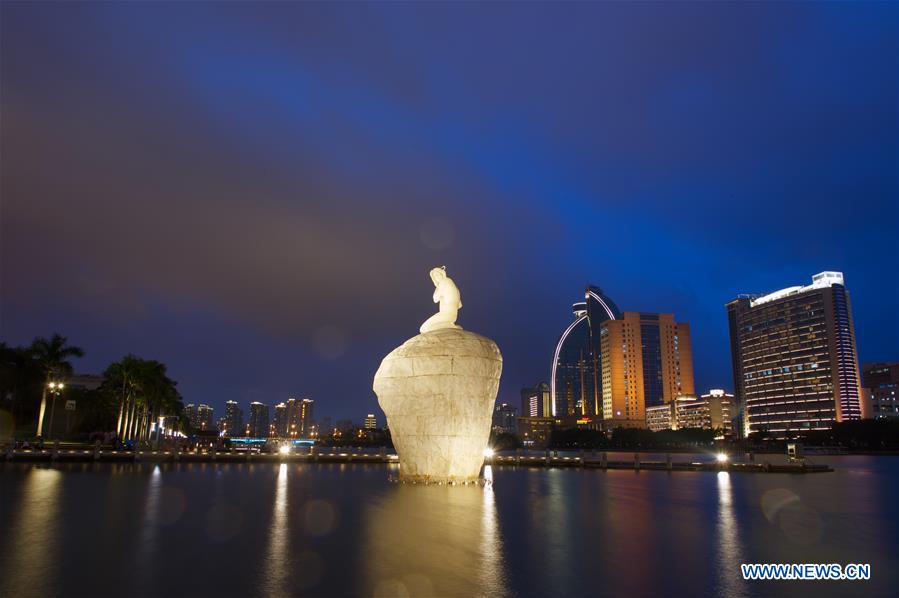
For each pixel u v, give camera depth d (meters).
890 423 157.50
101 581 12.53
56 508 23.19
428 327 38.78
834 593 12.52
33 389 77.56
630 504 27.47
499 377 37.62
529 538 17.91
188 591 11.91
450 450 35.41
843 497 32.78
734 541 17.95
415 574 13.41
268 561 14.46
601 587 12.62
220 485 34.38
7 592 11.70
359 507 24.56
